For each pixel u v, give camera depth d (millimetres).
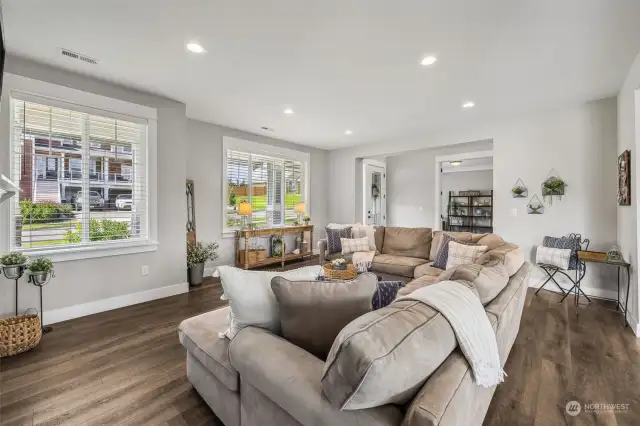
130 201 3395
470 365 1033
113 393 1816
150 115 3471
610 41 2307
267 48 2424
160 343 2463
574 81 3070
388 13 1975
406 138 5488
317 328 1248
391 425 805
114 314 3086
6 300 2592
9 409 1663
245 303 1409
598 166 3674
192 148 4480
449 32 2191
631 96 2805
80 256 2986
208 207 4715
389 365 796
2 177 1661
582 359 2205
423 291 1243
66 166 2932
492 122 4402
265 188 5629
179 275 3805
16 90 2605
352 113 4074
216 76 2957
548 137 3975
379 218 7203
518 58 2570
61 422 1572
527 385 1895
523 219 4176
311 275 1650
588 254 3332
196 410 1679
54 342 2461
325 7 1919
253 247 5289
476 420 1129
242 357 1258
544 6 1896
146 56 2572
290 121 4496
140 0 1856
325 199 6836
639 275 2596
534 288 4059
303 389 999
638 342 2473
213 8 1937
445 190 9266
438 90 3283
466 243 3570
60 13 1991
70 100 2887
